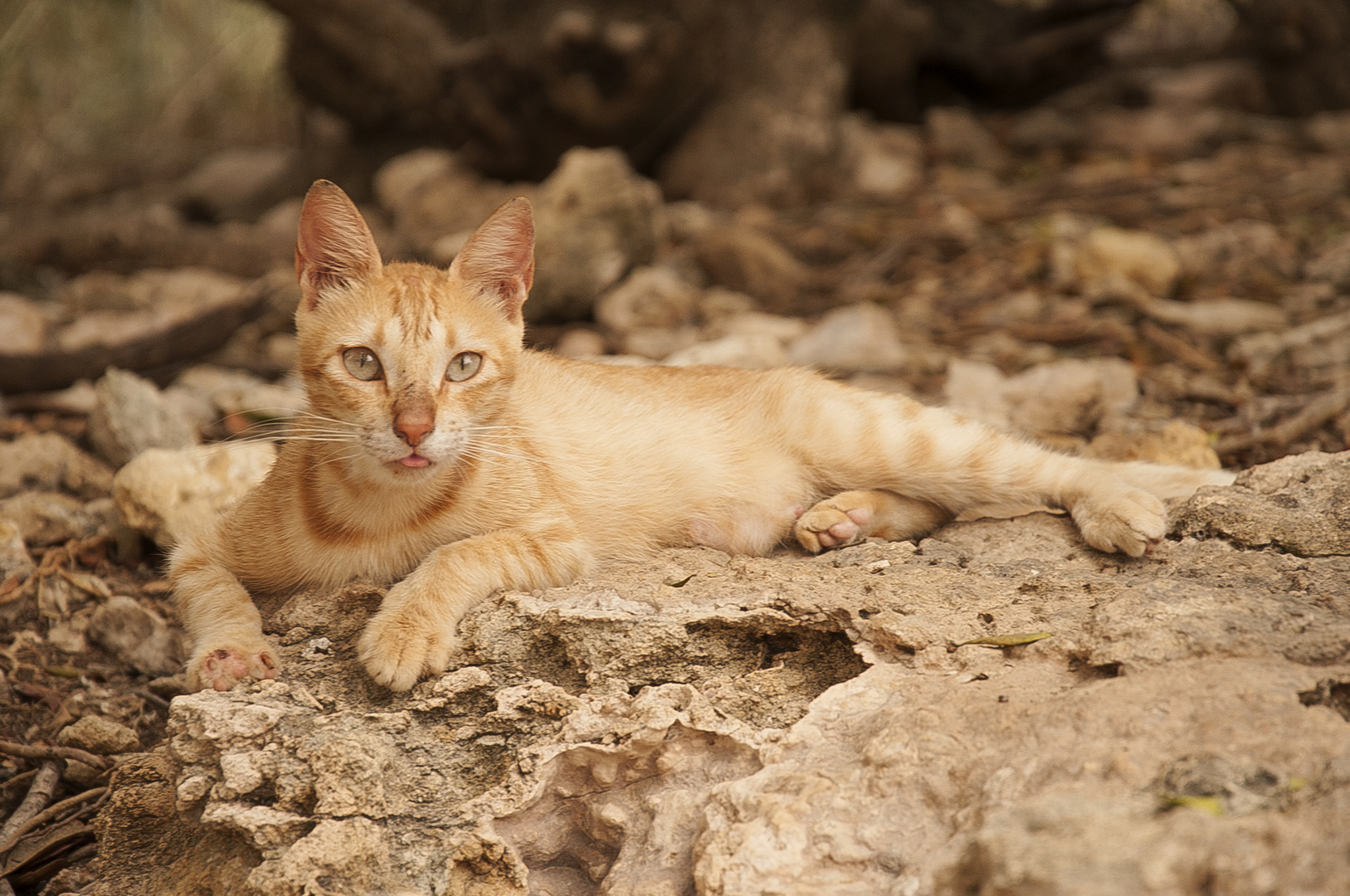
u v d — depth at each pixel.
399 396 4.17
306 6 12.52
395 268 4.52
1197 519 4.47
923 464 5.07
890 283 10.41
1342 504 4.38
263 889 3.52
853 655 4.03
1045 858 2.54
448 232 11.59
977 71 15.64
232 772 3.77
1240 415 7.16
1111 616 3.76
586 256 9.60
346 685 4.11
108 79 16.23
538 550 4.45
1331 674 3.29
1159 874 2.49
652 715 3.81
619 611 4.12
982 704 3.45
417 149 14.05
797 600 4.11
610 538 4.94
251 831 3.65
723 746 3.79
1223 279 9.77
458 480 4.45
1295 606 3.72
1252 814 2.70
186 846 3.97
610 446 4.94
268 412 7.31
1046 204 12.13
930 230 11.36
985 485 5.05
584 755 3.82
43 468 6.85
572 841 3.91
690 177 12.98
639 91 12.18
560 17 11.79
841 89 13.36
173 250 11.90
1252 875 2.48
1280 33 15.39
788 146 12.88
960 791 3.23
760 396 5.33
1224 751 2.95
